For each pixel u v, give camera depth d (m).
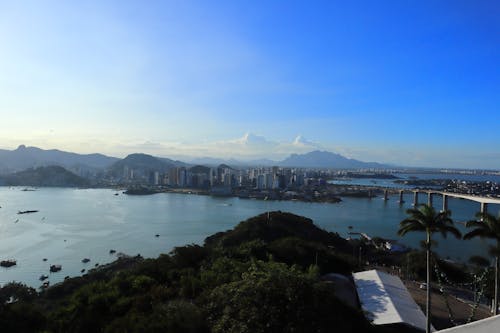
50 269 87.06
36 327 31.84
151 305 31.50
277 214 115.56
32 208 188.88
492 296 48.12
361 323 31.53
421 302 48.69
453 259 95.56
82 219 156.75
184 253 56.59
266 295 24.36
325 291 27.14
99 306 33.47
